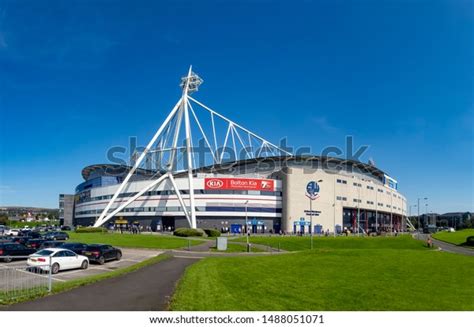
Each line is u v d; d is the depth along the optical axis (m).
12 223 187.88
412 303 18.27
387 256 39.66
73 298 17.11
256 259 36.03
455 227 197.12
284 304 17.17
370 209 134.25
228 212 108.75
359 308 17.09
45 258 27.84
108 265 34.47
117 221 115.19
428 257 39.88
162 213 113.00
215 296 17.56
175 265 31.89
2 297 16.70
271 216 111.75
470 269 31.89
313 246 65.62
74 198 169.12
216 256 43.94
